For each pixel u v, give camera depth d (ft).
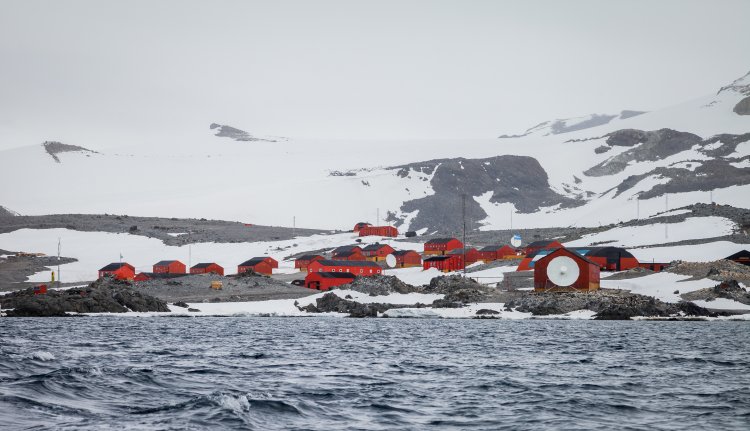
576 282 441.68
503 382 148.15
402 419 109.19
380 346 227.81
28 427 97.55
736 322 369.91
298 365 174.50
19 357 170.91
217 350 209.05
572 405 122.11
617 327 328.08
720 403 125.08
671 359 193.36
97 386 130.31
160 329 294.87
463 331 299.38
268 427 101.30
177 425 100.22
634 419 111.24
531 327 326.85
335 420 107.34
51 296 419.95
